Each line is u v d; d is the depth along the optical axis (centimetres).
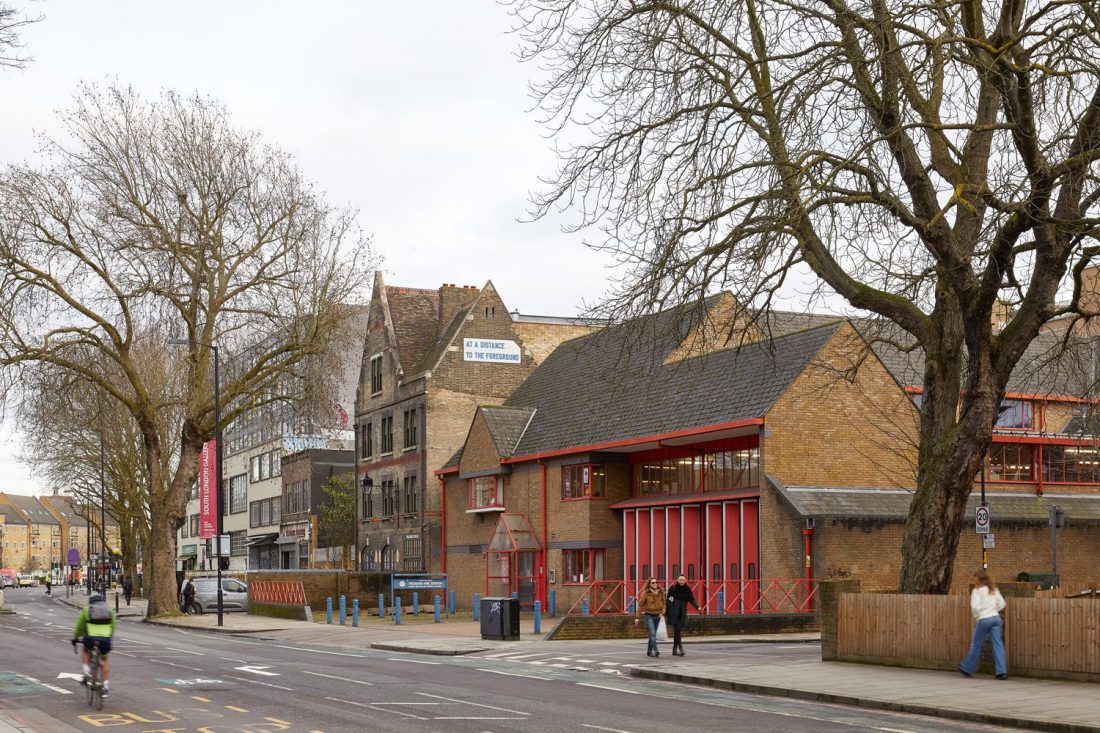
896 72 2055
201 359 5391
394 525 6644
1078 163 1986
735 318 2269
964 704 1772
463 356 6406
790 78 1973
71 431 7269
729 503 4088
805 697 1969
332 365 5291
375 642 3444
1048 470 4347
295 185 5278
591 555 4734
